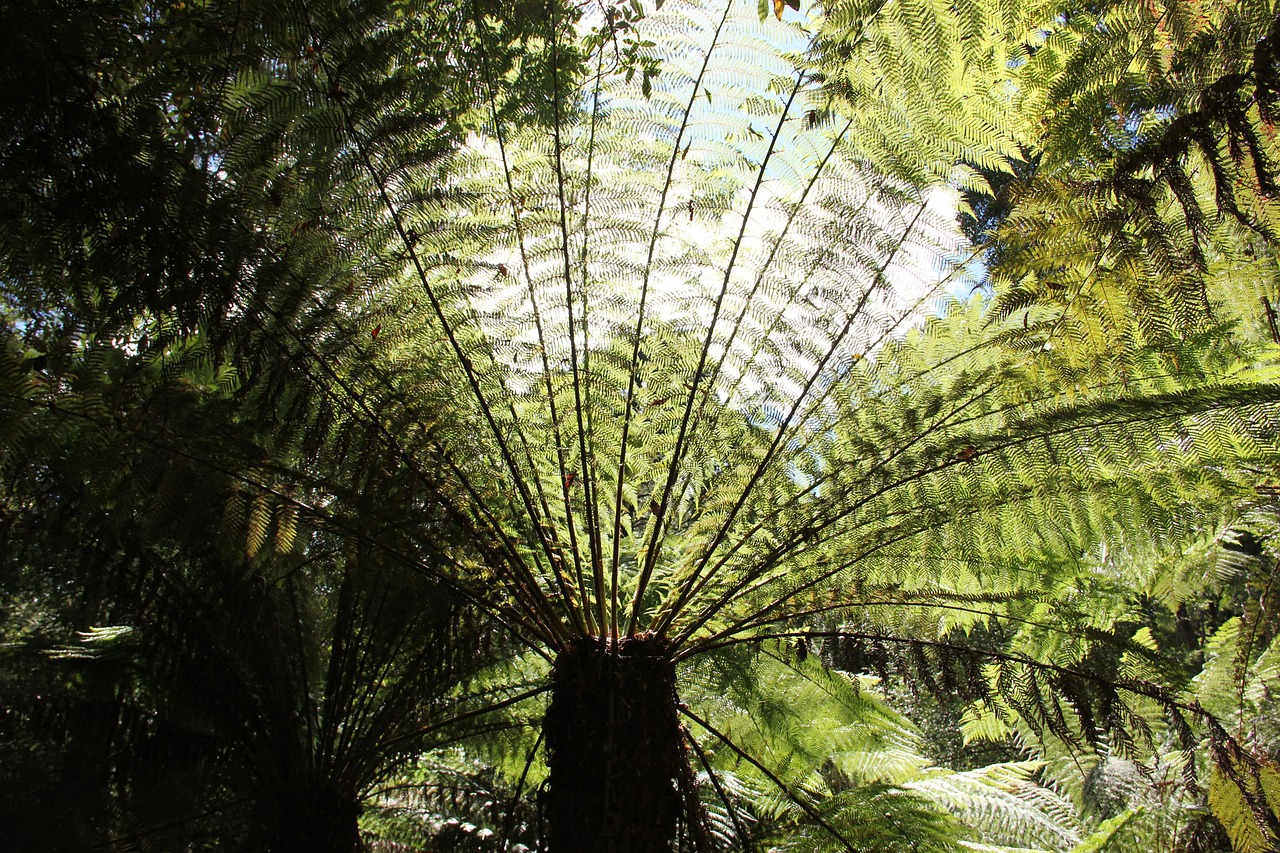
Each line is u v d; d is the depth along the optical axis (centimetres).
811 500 236
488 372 234
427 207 219
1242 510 231
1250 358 288
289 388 228
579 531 255
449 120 229
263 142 199
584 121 238
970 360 233
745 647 267
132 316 201
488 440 238
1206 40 164
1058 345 207
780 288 233
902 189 219
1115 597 329
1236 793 228
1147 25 170
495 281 234
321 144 205
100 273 192
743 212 232
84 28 180
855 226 223
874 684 355
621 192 234
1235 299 254
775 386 237
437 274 231
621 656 199
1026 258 188
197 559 253
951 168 219
